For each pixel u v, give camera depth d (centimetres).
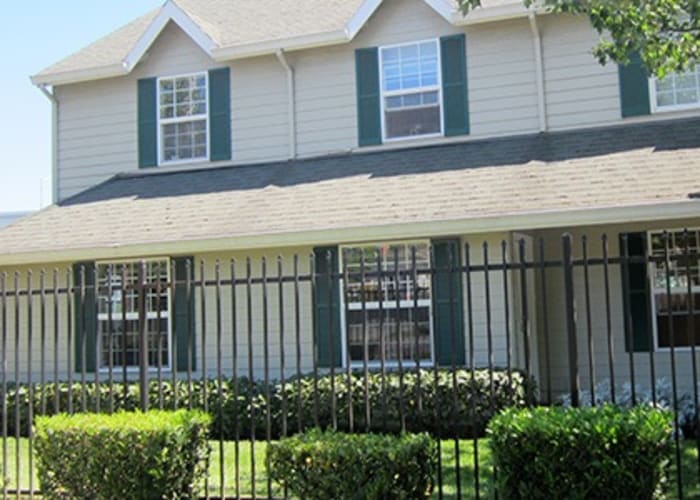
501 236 1120
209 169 1502
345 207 1194
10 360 1357
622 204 1009
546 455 518
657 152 1162
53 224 1393
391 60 1409
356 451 562
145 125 1548
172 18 1521
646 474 510
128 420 649
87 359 1319
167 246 1212
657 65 882
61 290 747
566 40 1325
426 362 1160
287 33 1477
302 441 593
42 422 664
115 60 1571
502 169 1214
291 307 1225
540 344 1233
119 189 1498
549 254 1233
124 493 617
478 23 1359
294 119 1455
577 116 1311
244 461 873
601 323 1195
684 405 1019
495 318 1121
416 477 566
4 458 732
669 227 1170
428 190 1191
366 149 1409
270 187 1341
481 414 1005
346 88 1431
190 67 1531
